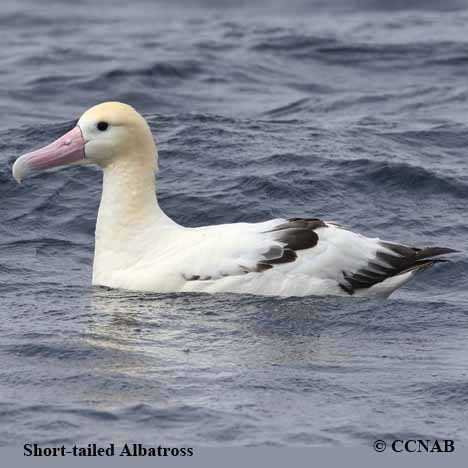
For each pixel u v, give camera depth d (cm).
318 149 2155
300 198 1956
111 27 3638
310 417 1180
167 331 1413
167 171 2064
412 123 2391
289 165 2069
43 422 1168
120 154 1598
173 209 1925
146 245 1588
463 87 2723
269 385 1252
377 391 1242
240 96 2700
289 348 1364
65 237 1866
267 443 1129
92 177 2048
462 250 1767
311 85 2819
